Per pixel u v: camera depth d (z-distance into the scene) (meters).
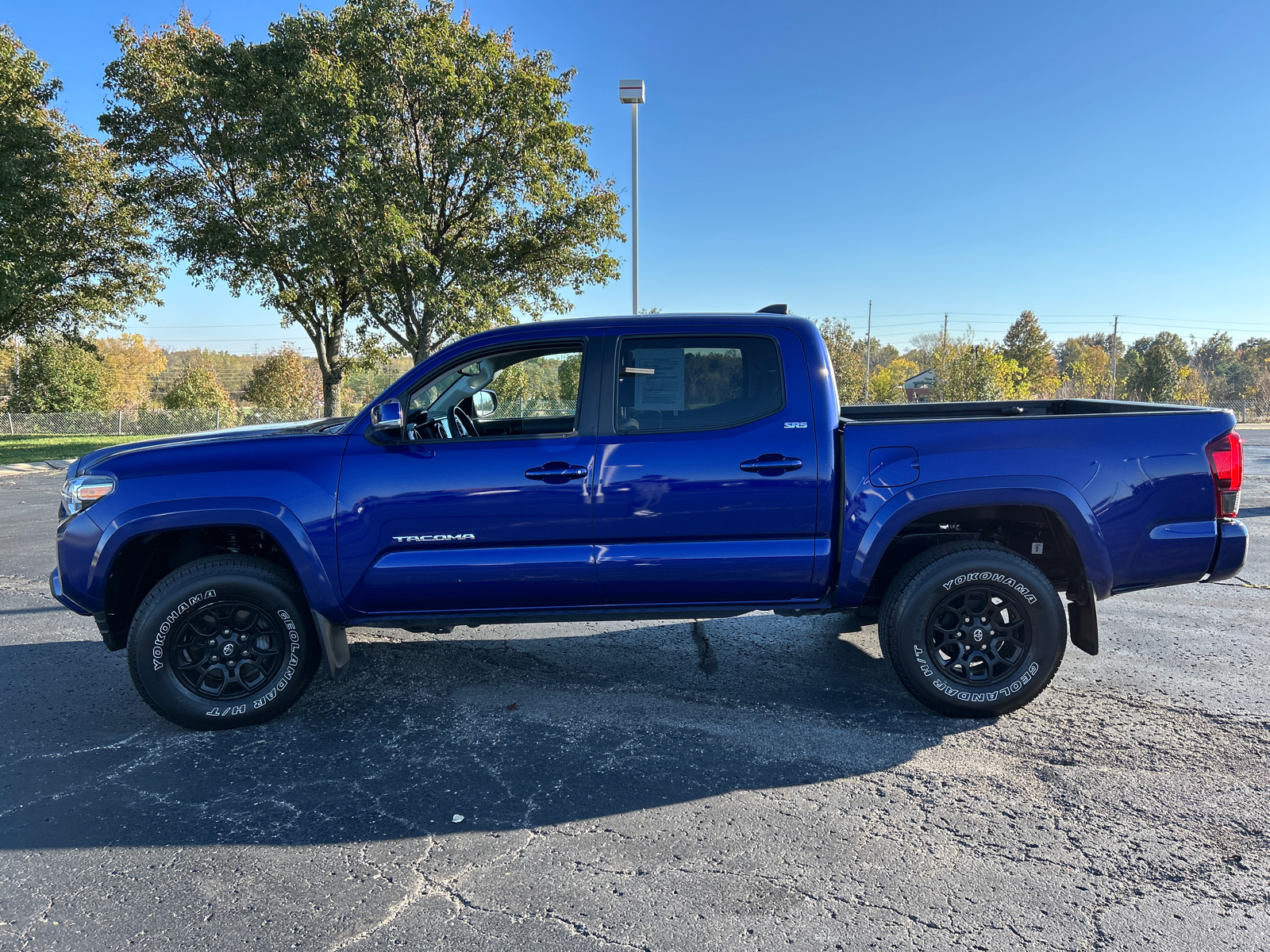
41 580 6.86
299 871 2.50
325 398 30.91
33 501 12.70
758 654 4.65
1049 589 3.50
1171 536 3.54
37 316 30.52
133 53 24.69
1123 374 94.56
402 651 4.76
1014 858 2.52
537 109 23.48
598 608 3.70
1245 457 16.44
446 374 3.70
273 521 3.46
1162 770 3.11
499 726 3.65
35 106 26.64
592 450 3.53
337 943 2.15
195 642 3.62
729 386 3.61
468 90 22.78
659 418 3.58
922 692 3.58
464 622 3.72
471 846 2.64
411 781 3.12
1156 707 3.74
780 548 3.56
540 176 24.47
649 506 3.52
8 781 3.17
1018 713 3.69
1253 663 4.33
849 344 53.25
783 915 2.24
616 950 2.11
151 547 3.76
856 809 2.85
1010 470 3.48
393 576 3.54
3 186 24.77
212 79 22.64
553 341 3.68
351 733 3.59
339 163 21.28
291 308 28.91
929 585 3.51
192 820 2.84
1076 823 2.73
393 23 22.34
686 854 2.57
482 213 24.23
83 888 2.43
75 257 28.42
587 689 4.11
